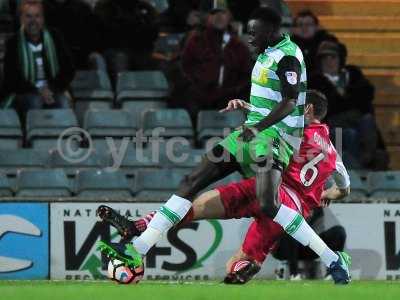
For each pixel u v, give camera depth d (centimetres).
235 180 3212
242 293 1908
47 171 3266
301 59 2284
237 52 3625
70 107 3625
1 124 3500
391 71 4216
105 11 3831
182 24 4103
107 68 3825
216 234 3017
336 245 3067
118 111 3538
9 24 3984
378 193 3403
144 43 3847
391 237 3086
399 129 4031
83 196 3209
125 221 2283
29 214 2977
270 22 2278
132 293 1894
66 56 3591
